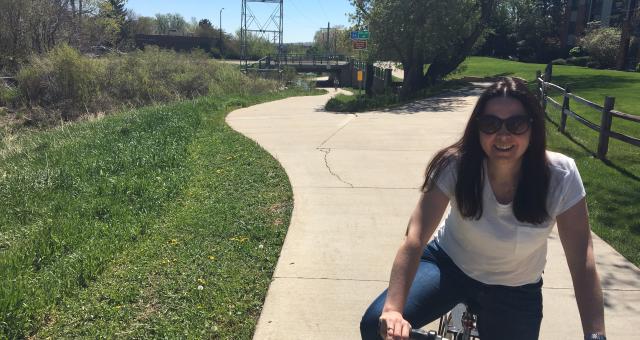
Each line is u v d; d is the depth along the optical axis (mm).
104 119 15586
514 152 2162
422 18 21641
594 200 6672
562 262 4941
